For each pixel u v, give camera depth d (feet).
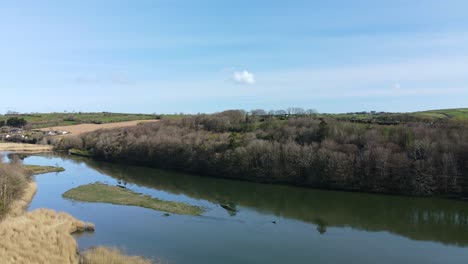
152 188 216.54
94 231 129.39
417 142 216.33
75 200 179.63
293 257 110.63
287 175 232.53
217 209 167.12
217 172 258.98
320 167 223.10
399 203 183.01
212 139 287.28
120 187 211.61
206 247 116.37
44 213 129.70
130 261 96.99
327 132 252.42
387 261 109.91
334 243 124.36
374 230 140.05
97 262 93.15
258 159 247.70
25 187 187.83
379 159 210.38
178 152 290.15
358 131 252.01
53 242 101.35
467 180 195.11
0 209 125.59
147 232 130.11
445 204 180.75
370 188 206.69
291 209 170.30
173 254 108.99
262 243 122.21
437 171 200.34
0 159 244.83
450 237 132.77
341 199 191.21
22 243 94.89
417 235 134.82
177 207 167.43
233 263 104.22
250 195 199.41
